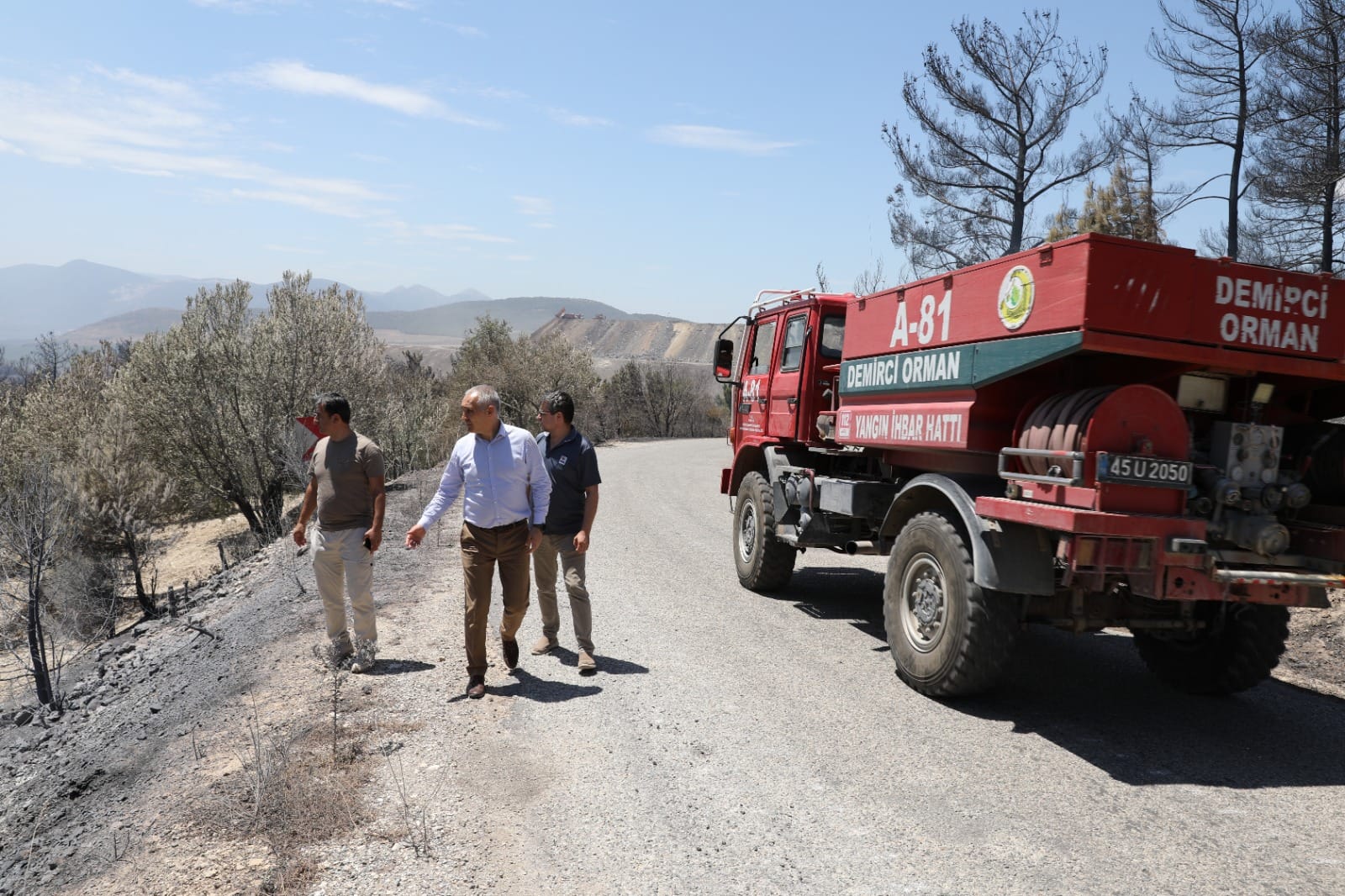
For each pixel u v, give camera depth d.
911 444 6.02
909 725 5.03
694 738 4.79
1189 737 4.94
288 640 6.85
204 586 13.68
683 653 6.43
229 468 20.84
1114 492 4.39
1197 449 4.89
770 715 5.15
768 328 9.16
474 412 5.43
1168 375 4.80
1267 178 17.75
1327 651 6.61
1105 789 4.20
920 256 22.30
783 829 3.77
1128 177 20.12
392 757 4.52
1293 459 5.01
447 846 3.61
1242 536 4.56
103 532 16.20
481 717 5.09
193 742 4.81
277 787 4.10
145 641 10.40
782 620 7.51
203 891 3.31
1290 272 4.69
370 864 3.47
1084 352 4.89
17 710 8.76
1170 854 3.57
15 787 5.20
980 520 5.10
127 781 4.62
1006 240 21.47
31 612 12.02
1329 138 17.27
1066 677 6.14
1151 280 4.45
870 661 6.31
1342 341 4.78
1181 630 5.50
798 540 7.63
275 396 20.38
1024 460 4.96
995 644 5.06
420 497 15.02
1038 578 4.87
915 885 3.32
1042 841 3.67
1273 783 4.32
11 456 21.61
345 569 6.02
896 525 6.19
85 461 18.17
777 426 8.67
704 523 13.92
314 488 6.02
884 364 6.46
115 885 3.41
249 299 21.17
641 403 47.94
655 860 3.51
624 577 9.28
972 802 4.05
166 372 20.12
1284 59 17.48
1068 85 20.23
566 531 5.96
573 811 3.92
